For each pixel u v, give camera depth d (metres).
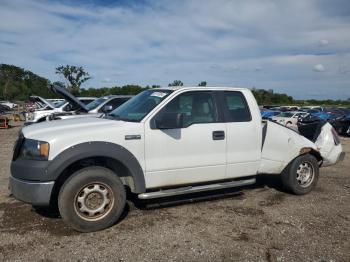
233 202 5.66
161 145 4.85
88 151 4.34
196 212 5.17
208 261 3.72
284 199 5.88
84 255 3.82
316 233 4.46
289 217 5.02
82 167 4.64
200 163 5.16
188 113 5.16
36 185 4.19
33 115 14.16
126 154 4.59
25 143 4.40
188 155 5.07
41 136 4.35
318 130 6.75
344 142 15.30
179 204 5.50
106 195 4.49
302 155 6.11
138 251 3.93
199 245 4.08
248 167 5.64
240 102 5.67
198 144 5.13
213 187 5.31
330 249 4.02
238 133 5.47
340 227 4.67
